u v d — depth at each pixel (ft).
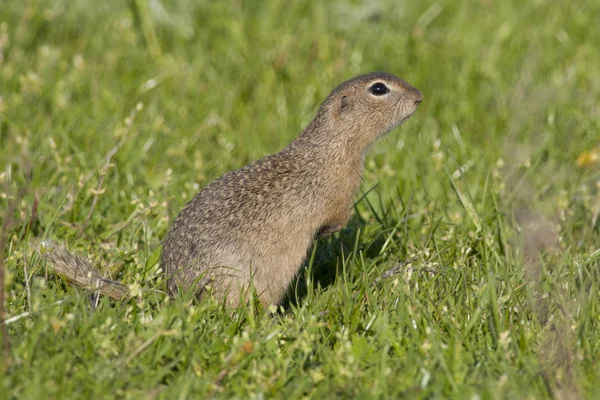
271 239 38.17
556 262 40.52
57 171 46.47
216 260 37.42
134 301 34.83
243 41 67.05
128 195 46.88
